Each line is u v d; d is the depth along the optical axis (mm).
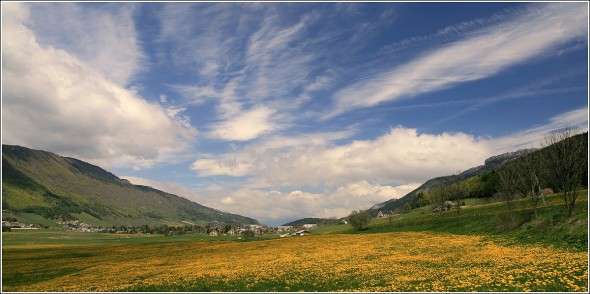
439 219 102688
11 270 60812
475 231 72938
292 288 31578
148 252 84625
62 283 44406
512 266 32719
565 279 25516
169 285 36750
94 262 68188
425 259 43344
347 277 35000
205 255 68938
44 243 152250
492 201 143125
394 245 60906
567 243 40469
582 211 52906
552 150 61375
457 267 35875
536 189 88375
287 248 70000
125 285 38625
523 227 59000
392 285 29703
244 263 51125
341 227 177250
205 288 34125
